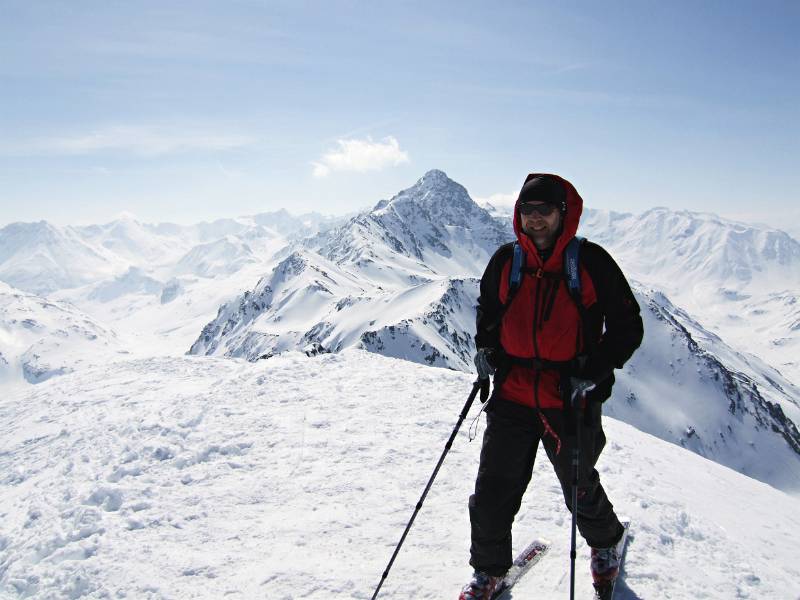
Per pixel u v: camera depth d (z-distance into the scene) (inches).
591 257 121.4
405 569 157.9
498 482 132.4
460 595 136.2
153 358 705.6
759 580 165.5
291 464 239.8
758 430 7751.0
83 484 245.9
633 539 175.0
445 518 187.8
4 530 220.2
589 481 130.6
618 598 145.3
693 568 165.3
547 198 119.6
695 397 7741.1
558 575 151.9
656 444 325.4
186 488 224.1
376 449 251.1
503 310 130.6
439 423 288.2
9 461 362.6
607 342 120.0
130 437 304.0
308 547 172.4
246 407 327.9
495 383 134.3
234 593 151.9
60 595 160.4
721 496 252.8
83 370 692.7
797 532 230.1
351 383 370.3
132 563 169.0
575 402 121.0
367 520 187.8
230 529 186.9
